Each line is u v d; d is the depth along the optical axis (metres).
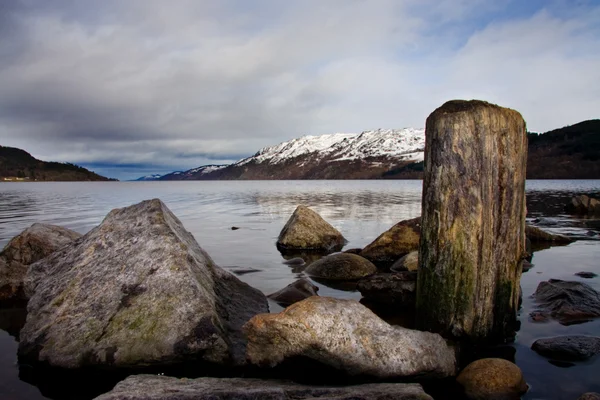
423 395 4.05
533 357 5.72
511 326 6.29
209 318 5.46
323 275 10.71
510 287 6.18
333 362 4.63
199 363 5.34
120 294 5.95
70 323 5.77
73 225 21.41
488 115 5.74
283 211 32.31
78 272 6.62
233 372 5.24
